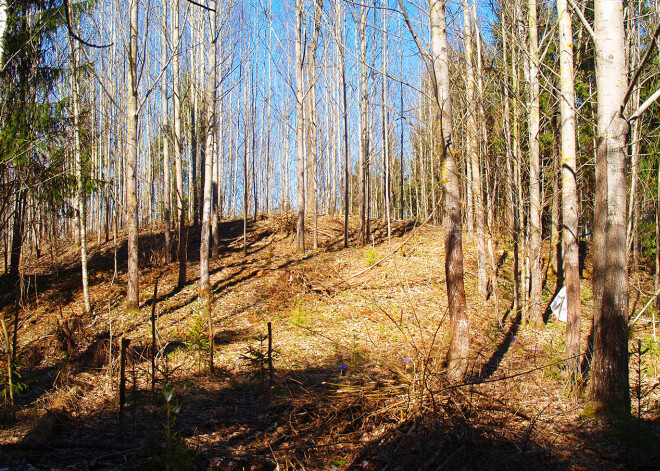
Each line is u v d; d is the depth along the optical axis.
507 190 11.59
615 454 4.08
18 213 9.96
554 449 4.14
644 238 14.97
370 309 12.31
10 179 8.70
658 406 5.17
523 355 8.59
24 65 9.17
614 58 5.06
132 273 12.33
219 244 21.52
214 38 13.65
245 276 15.97
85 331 10.16
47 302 12.91
